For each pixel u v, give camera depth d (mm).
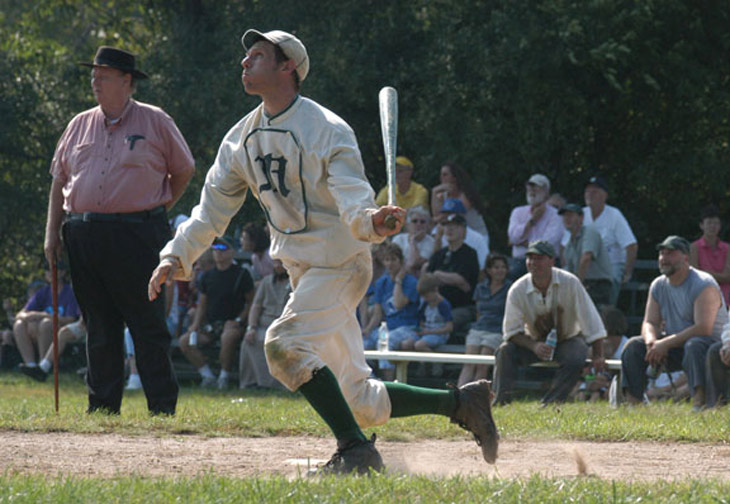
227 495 8945
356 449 10773
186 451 13344
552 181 41625
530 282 24219
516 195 41094
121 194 17250
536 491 9148
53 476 11062
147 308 17516
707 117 40594
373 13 42688
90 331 17719
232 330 33125
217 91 42938
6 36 51531
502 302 29203
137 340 17594
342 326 11039
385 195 34250
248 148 11219
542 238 30969
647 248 42156
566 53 38125
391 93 11484
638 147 42188
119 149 17375
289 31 43156
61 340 36406
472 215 32750
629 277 31875
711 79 39594
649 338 23484
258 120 11250
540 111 39625
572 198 41844
